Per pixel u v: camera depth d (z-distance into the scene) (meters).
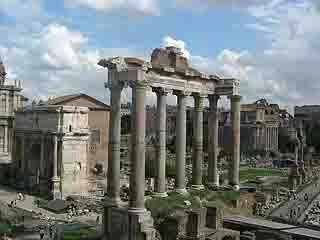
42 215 67.38
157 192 46.84
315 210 68.69
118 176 42.28
